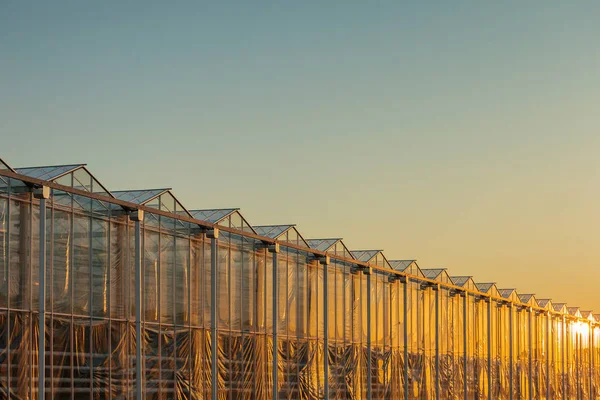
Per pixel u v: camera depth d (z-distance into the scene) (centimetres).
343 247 6250
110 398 3931
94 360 3856
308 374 5653
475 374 8444
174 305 4425
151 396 4191
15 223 3481
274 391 5256
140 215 4144
